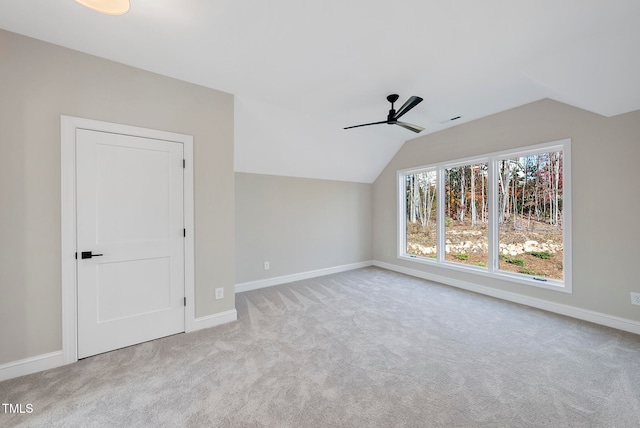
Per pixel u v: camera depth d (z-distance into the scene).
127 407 1.58
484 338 2.44
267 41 2.03
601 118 2.72
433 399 1.65
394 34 1.95
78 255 2.09
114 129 2.23
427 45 2.09
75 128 2.07
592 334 2.50
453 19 1.79
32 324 1.93
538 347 2.27
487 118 3.65
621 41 1.90
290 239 4.48
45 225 1.97
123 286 2.28
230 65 2.35
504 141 3.47
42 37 1.94
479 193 3.85
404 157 4.91
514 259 3.47
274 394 1.69
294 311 3.11
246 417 1.50
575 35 1.96
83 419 1.49
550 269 3.15
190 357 2.13
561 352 2.19
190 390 1.73
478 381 1.82
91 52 2.13
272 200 4.28
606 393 1.69
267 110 3.28
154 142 2.42
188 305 2.58
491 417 1.50
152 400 1.64
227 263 2.83
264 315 2.99
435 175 4.45
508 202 3.53
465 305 3.29
